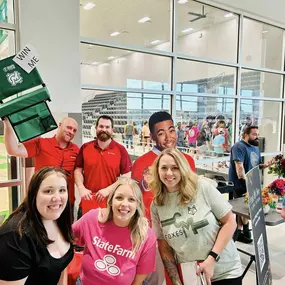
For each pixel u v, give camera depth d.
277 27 6.04
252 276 2.97
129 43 4.18
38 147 2.51
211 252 1.57
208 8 4.98
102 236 1.55
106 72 3.94
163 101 4.64
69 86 3.32
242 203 3.02
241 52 5.52
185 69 4.85
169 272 1.70
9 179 3.03
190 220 1.59
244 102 5.73
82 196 2.48
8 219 1.28
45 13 3.10
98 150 2.66
